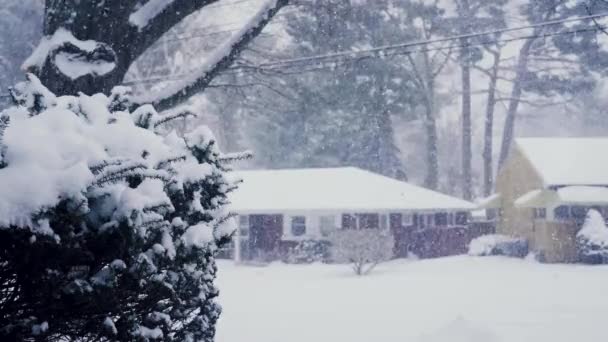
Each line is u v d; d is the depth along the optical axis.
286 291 22.88
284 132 53.50
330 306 18.19
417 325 14.23
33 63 8.41
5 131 3.63
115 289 3.64
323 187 39.97
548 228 36.47
